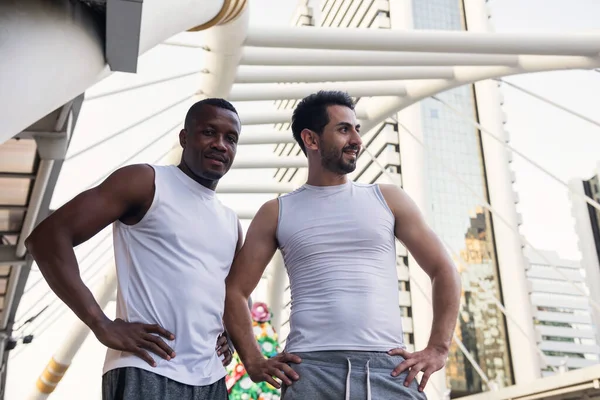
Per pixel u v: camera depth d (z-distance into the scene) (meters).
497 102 62.50
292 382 2.60
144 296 2.45
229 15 7.59
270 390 5.85
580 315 99.69
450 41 8.84
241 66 10.83
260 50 9.84
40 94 2.49
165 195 2.57
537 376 53.12
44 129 6.05
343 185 2.94
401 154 56.94
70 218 2.38
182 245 2.53
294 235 2.82
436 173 60.03
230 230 2.76
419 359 2.60
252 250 2.91
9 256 10.33
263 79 10.95
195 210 2.64
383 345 2.61
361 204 2.85
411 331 48.22
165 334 2.38
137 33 2.98
